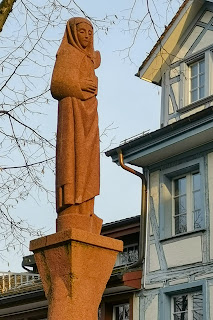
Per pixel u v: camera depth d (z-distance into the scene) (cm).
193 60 1819
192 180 1697
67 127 669
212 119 1567
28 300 1841
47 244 633
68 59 684
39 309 1911
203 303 1537
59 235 625
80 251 621
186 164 1691
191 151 1686
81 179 655
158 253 1678
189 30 1845
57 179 664
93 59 703
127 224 1833
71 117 671
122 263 1845
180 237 1641
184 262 1612
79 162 659
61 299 618
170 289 1617
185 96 1806
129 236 1847
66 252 620
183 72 1766
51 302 626
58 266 626
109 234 1881
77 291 618
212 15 1802
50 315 620
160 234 1695
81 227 646
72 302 614
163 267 1655
